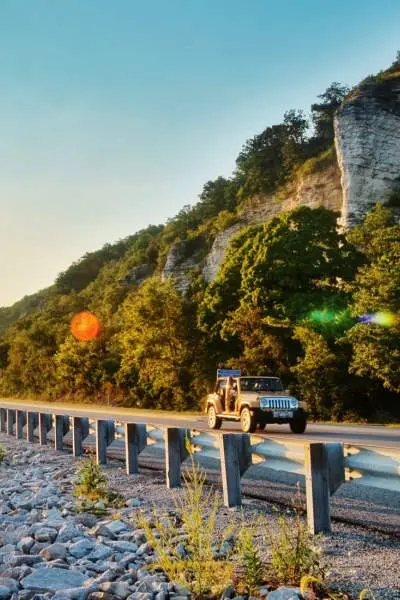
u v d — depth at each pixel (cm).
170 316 5088
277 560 536
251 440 863
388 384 3122
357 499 897
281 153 13750
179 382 5091
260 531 702
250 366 4228
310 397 3738
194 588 502
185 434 1060
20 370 10056
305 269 4409
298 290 4462
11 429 2681
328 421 3603
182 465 1341
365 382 3638
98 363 7056
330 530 692
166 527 733
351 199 6875
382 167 6881
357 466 692
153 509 860
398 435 2103
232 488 857
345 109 7100
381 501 876
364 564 564
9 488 1139
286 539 562
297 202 8925
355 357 3300
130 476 1234
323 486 694
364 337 3189
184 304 5300
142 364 5281
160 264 13600
